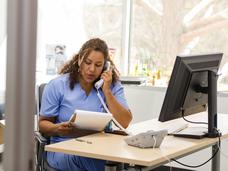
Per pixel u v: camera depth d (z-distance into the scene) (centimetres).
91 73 228
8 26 73
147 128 231
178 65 186
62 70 246
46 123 228
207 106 218
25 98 75
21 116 75
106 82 231
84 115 200
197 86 203
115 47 415
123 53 409
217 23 364
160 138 180
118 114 229
